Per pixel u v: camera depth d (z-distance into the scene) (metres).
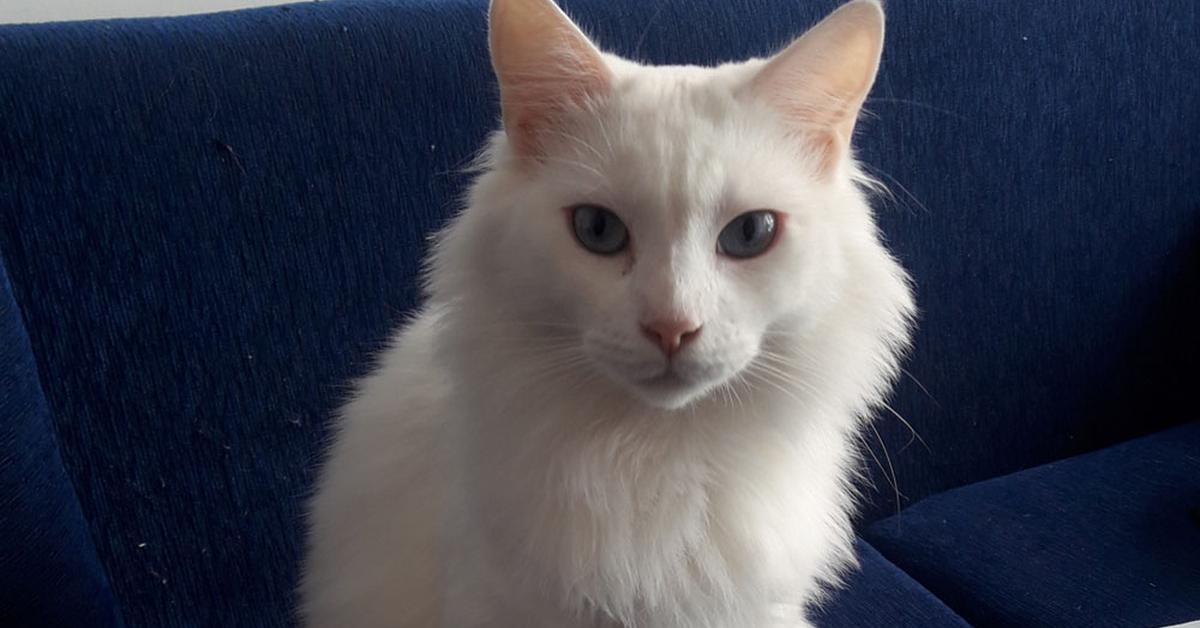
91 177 0.46
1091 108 0.65
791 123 0.34
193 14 0.52
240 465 0.51
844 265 0.35
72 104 0.45
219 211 0.48
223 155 0.48
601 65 0.33
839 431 0.39
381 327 0.53
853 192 0.37
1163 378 0.72
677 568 0.35
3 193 0.44
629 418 0.34
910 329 0.59
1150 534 0.55
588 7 0.53
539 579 0.35
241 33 0.48
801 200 0.34
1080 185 0.66
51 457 0.40
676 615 0.35
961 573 0.54
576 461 0.34
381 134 0.51
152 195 0.47
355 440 0.44
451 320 0.36
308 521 0.49
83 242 0.46
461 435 0.36
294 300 0.51
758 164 0.33
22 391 0.39
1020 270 0.65
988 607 0.52
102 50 0.46
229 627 0.52
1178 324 0.72
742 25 0.56
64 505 0.41
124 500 0.49
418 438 0.41
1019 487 0.61
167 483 0.50
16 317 0.40
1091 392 0.70
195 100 0.47
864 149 0.59
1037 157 0.64
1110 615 0.50
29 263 0.45
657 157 0.32
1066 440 0.70
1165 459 0.62
